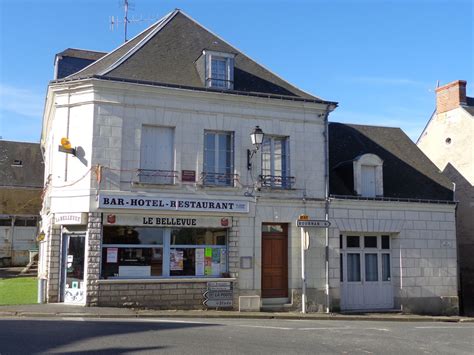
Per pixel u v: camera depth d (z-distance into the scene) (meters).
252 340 8.98
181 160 14.85
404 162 19.73
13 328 9.53
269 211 15.74
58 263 14.17
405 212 17.69
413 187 18.66
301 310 15.73
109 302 13.71
